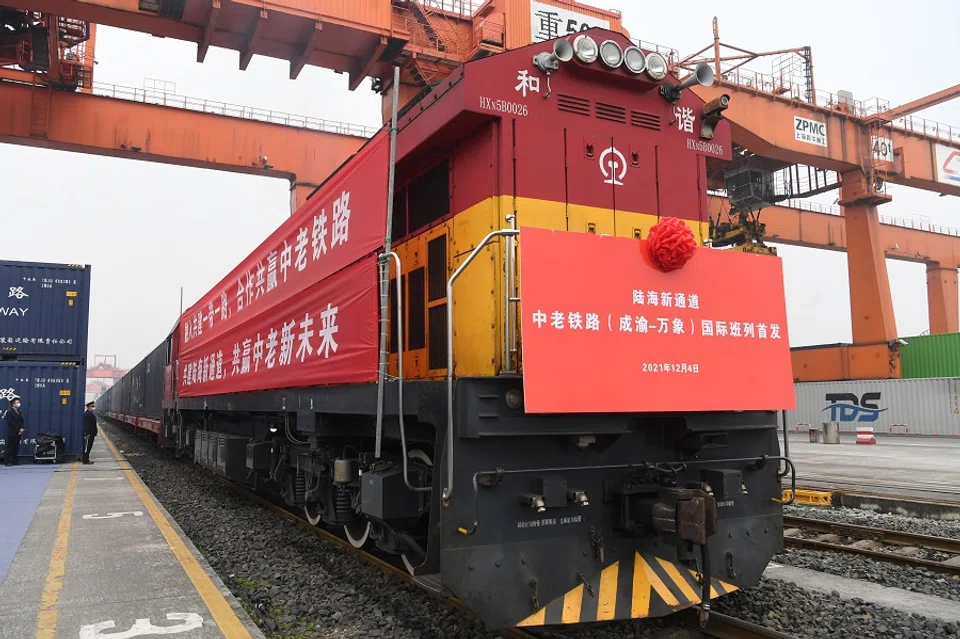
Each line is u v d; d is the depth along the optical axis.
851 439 28.88
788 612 4.99
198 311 13.07
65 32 21.42
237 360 9.26
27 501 9.95
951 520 9.28
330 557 6.81
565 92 5.04
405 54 19.64
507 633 4.54
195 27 18.61
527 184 4.79
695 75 5.23
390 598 5.42
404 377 6.00
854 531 8.23
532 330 4.02
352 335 5.17
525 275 4.05
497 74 4.77
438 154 5.53
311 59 20.36
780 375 4.89
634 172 5.24
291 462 8.02
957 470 15.43
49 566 5.97
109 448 22.45
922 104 31.62
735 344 4.73
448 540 3.87
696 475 4.81
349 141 24.56
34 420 16.23
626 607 4.20
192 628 4.36
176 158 22.53
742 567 4.81
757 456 5.07
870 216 30.33
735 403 4.64
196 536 8.27
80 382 16.77
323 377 5.76
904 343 30.38
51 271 16.66
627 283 4.38
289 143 23.78
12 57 21.25
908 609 5.26
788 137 27.38
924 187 32.25
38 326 16.41
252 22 18.30
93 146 21.61
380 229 4.77
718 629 4.55
